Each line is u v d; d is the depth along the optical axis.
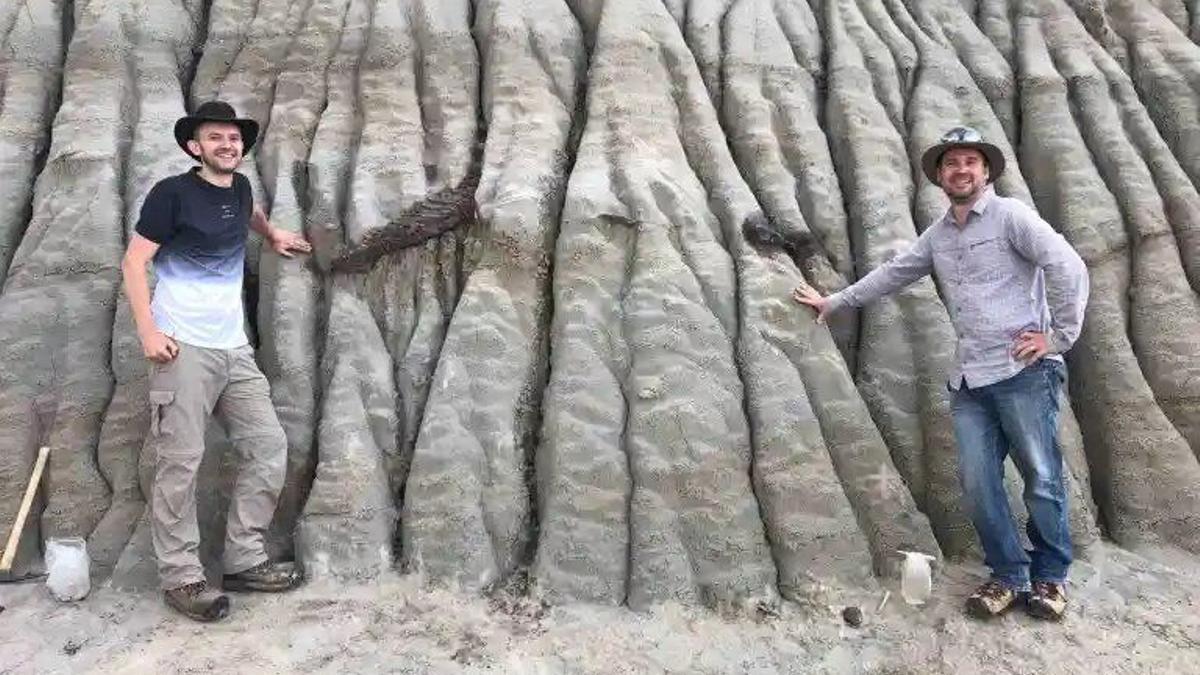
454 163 4.87
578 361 4.20
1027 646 3.55
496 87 5.09
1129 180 5.07
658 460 3.98
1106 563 4.20
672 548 3.87
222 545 4.11
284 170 4.92
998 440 3.87
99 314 4.43
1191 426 4.56
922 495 4.31
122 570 3.93
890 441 4.35
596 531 3.92
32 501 4.10
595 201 4.48
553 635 3.58
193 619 3.66
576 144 5.04
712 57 5.38
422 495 4.04
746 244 4.54
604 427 4.09
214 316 3.81
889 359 4.46
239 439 3.94
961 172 3.74
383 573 3.98
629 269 4.42
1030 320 3.72
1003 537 3.77
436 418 4.14
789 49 5.49
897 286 4.20
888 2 6.03
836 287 4.65
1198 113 5.51
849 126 5.19
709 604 3.82
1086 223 4.95
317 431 4.29
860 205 4.93
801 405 4.14
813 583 3.87
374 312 4.61
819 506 3.99
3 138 4.90
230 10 5.53
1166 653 3.50
